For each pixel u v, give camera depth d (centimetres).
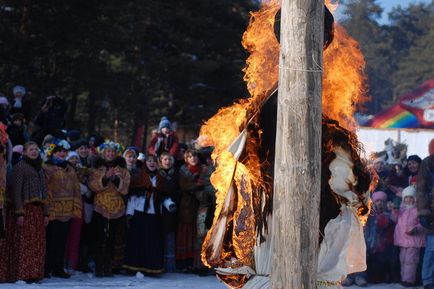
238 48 5269
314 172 637
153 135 1850
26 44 4050
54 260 1483
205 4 5166
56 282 1422
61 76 4238
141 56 4681
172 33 4881
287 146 638
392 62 8969
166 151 1798
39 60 4269
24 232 1390
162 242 1608
